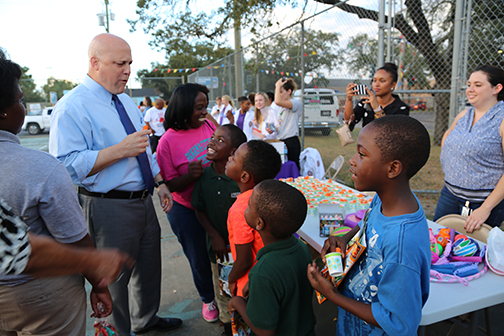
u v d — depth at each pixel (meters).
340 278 1.12
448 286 1.38
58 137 1.68
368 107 3.35
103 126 1.79
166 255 3.46
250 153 1.59
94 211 1.80
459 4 3.88
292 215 1.23
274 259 1.25
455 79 4.04
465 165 2.12
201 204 1.97
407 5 7.18
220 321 2.36
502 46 5.95
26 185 1.10
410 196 0.99
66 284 1.26
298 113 4.99
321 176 3.98
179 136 2.21
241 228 1.51
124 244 1.87
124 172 1.82
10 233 0.76
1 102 1.07
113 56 1.77
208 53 13.30
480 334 2.18
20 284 1.14
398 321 0.90
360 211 1.92
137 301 2.16
